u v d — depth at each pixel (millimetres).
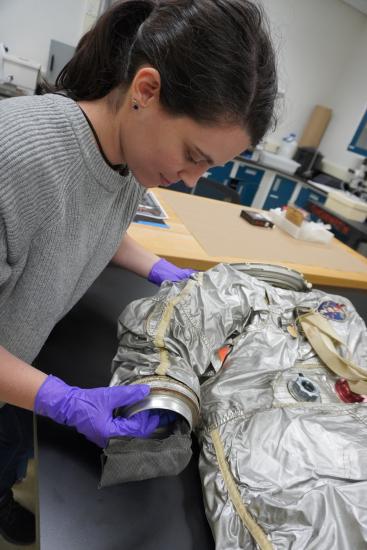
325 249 1534
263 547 419
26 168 429
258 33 422
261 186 3596
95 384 660
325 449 526
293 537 424
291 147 3807
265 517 445
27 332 611
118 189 625
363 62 3643
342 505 453
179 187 2068
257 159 3521
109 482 469
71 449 526
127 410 526
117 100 505
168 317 652
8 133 419
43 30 2988
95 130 524
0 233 441
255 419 553
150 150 503
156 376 540
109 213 669
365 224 2732
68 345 723
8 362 536
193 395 525
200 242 1249
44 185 461
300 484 482
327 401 630
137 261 962
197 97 421
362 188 3188
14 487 924
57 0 2879
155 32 439
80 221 579
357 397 656
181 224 1354
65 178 500
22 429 865
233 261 1180
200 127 447
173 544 447
